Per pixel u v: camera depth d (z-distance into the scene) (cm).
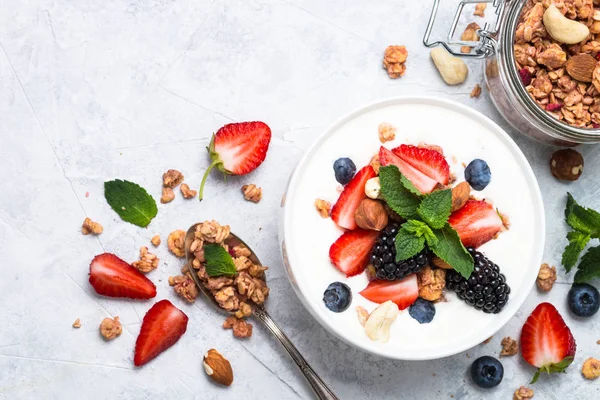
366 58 60
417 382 59
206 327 58
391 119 56
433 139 56
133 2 59
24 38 58
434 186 55
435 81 60
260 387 58
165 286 58
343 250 54
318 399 58
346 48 60
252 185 58
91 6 58
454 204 54
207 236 56
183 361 58
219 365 57
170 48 59
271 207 59
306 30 59
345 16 60
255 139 57
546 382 60
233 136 57
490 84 59
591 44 57
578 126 56
